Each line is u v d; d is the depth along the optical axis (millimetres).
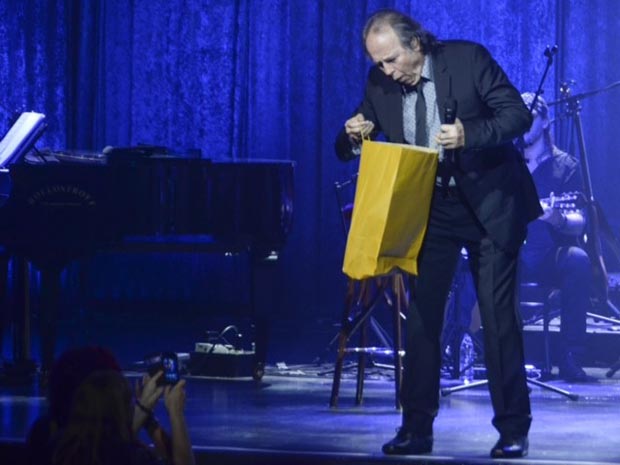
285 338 25203
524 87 25781
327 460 12305
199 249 18938
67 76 27281
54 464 7324
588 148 25500
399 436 12547
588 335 21562
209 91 26953
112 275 27453
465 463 12031
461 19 25984
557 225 19312
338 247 26484
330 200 26500
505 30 25812
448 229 12430
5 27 27359
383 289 16266
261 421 14883
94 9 27203
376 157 11719
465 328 19484
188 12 26984
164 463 7777
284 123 26625
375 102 12578
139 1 27125
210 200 18734
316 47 26484
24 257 18422
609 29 25484
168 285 27328
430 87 12219
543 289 19984
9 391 17500
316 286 26500
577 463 11875
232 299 27125
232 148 26938
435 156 11664
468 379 19625
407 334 12594
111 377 7488
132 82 27188
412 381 12523
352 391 18109
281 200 18766
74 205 18453
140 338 25094
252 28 26703
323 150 26500
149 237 18859
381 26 12008
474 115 12117
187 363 20312
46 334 18250
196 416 15258
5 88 27406
